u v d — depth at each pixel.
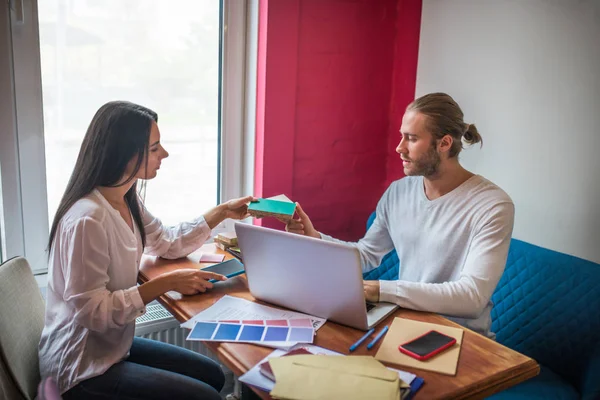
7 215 1.96
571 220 1.96
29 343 1.59
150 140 1.55
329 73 2.36
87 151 1.52
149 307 2.19
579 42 1.87
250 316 1.48
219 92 2.29
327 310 1.46
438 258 1.78
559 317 1.77
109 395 1.49
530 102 2.03
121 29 2.04
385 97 2.54
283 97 2.25
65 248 1.47
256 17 2.20
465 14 2.21
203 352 2.30
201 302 1.57
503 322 1.91
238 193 2.43
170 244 1.85
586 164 1.89
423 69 2.41
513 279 1.91
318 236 1.93
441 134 1.69
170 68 2.16
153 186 2.24
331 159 2.46
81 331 1.50
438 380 1.22
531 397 1.65
